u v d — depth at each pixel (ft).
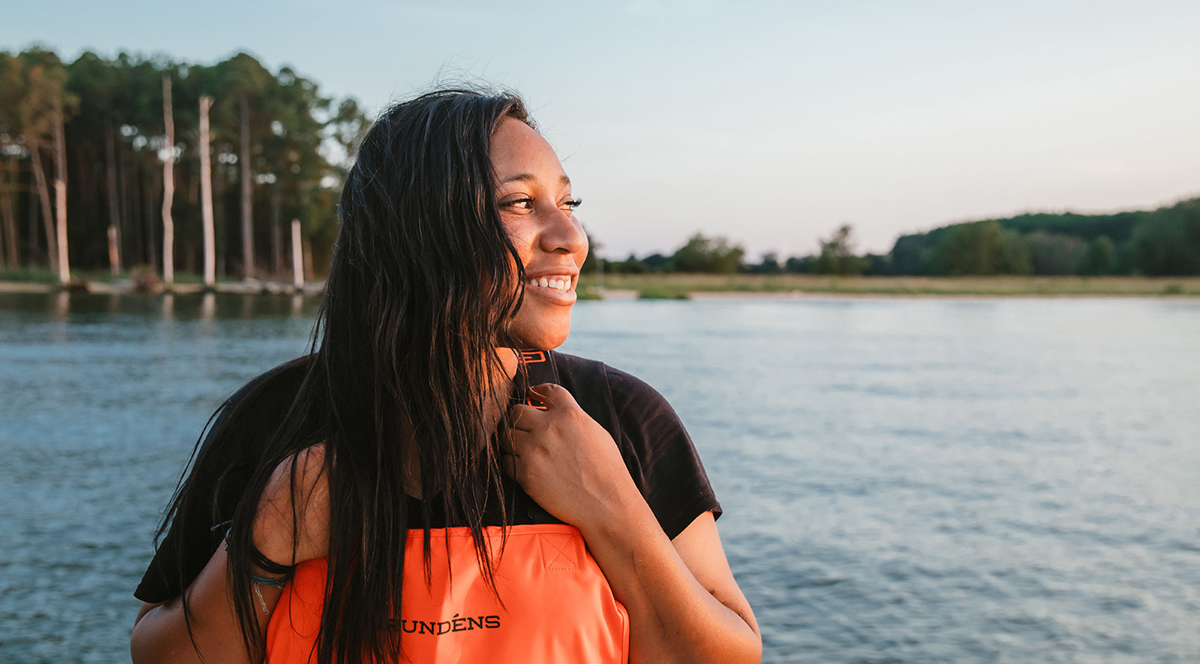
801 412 51.21
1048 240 435.94
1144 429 47.93
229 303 150.71
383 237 2.62
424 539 2.47
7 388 48.91
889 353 98.27
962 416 51.44
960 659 17.83
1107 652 18.38
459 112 2.69
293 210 222.48
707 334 118.83
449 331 2.52
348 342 2.65
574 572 2.53
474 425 2.54
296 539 2.56
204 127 185.68
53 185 224.74
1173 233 402.52
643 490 3.05
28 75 181.16
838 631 19.13
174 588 2.92
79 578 20.40
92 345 73.87
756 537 25.90
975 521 28.19
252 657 2.60
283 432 2.79
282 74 213.87
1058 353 101.76
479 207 2.56
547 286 2.70
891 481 33.65
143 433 37.04
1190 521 28.71
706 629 2.66
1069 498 31.60
